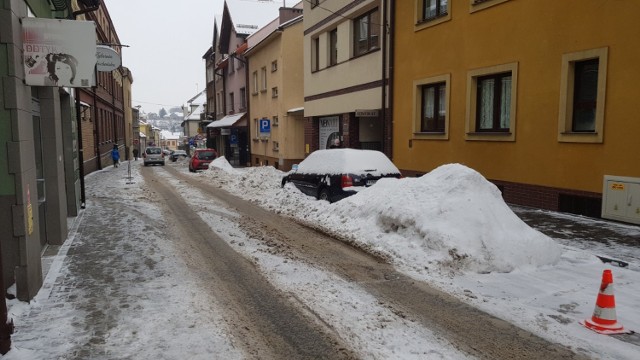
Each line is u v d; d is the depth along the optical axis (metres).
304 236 9.12
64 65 6.02
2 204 5.33
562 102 10.23
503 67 11.77
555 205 10.55
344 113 19.80
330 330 4.82
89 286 6.18
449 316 5.16
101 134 34.44
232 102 40.91
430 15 14.59
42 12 8.24
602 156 9.43
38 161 8.03
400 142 16.05
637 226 8.92
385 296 5.78
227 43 42.44
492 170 12.29
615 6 9.05
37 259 5.95
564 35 10.15
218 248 8.23
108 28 37.88
